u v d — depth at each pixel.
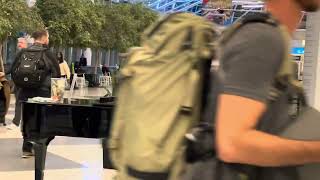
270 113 1.17
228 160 1.14
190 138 1.26
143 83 1.30
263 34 1.14
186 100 1.28
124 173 1.36
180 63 1.28
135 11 26.17
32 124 4.87
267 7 1.27
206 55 1.28
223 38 1.21
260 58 1.12
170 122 1.27
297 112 1.25
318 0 1.25
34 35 6.84
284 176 1.17
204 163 1.21
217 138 1.15
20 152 6.89
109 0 26.58
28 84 6.67
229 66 1.15
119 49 24.75
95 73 26.28
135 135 1.30
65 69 12.20
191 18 1.33
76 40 20.48
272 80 1.15
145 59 1.31
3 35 14.23
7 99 9.09
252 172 1.17
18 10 14.52
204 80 1.29
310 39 5.29
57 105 4.79
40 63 6.68
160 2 25.11
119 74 1.41
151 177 1.29
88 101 5.12
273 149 1.11
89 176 5.70
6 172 5.72
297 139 1.16
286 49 1.16
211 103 1.24
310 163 1.17
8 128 8.96
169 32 1.30
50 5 19.58
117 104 1.41
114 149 1.42
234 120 1.11
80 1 20.53
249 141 1.10
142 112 1.30
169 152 1.27
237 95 1.11
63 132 4.82
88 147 7.51
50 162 6.36
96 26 21.70
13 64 6.85
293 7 1.26
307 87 5.30
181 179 1.25
